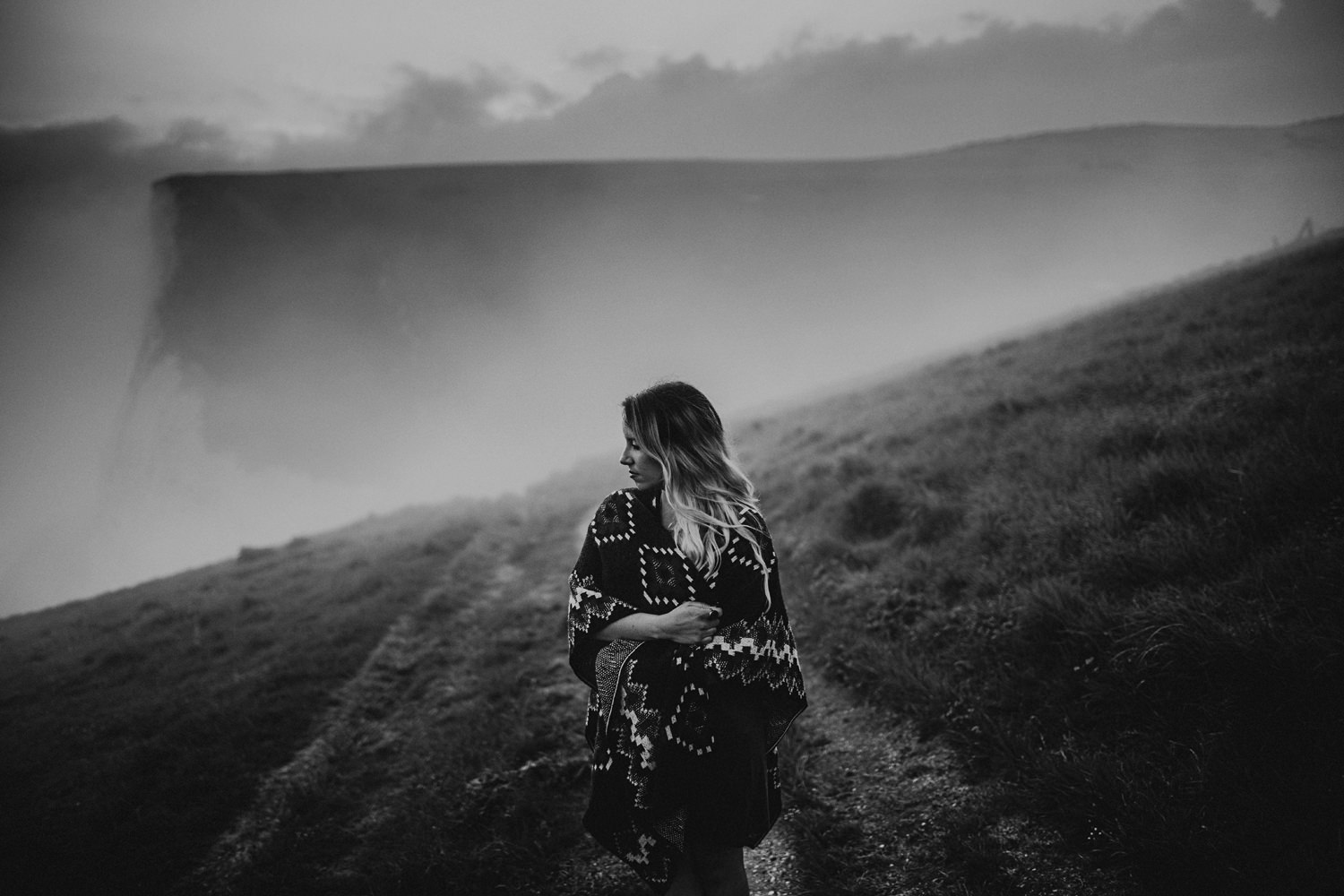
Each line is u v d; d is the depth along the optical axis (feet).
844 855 9.72
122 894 12.53
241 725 18.85
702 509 7.00
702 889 7.09
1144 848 7.83
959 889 8.48
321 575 40.01
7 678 31.45
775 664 7.00
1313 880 6.64
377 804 14.29
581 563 7.48
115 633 36.06
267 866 12.51
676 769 6.64
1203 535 12.88
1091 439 20.11
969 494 20.24
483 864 11.20
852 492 23.27
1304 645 9.11
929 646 14.12
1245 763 8.23
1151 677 10.18
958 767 10.85
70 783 17.28
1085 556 14.02
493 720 16.16
